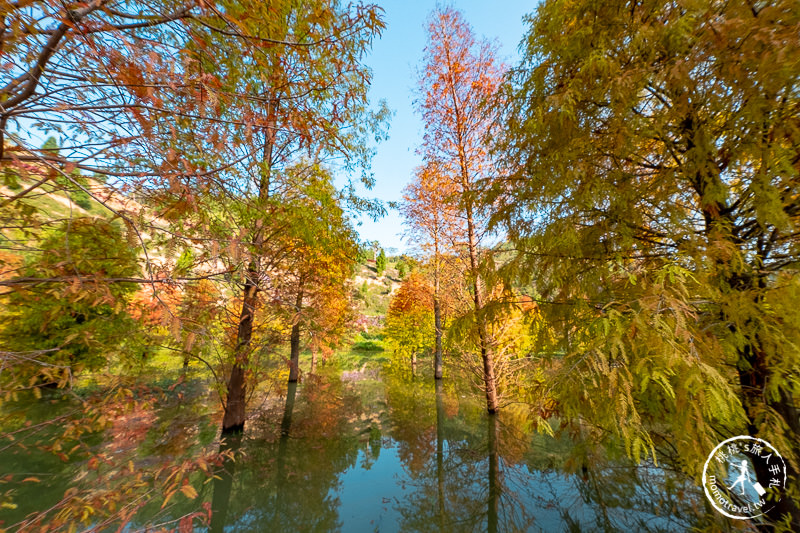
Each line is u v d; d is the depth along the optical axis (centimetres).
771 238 210
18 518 363
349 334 1371
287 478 590
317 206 536
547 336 293
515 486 555
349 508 502
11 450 477
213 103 141
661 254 254
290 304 415
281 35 187
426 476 611
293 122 208
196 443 653
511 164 339
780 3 154
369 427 886
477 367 894
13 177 154
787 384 173
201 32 157
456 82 831
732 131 185
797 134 159
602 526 401
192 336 200
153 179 163
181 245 185
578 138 251
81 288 160
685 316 172
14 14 102
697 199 252
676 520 365
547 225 275
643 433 157
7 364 182
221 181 177
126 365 325
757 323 181
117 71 123
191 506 468
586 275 261
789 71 147
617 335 168
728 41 170
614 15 243
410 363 2306
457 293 893
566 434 771
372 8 197
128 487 205
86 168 140
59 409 627
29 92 126
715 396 142
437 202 898
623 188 245
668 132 231
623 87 214
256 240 421
